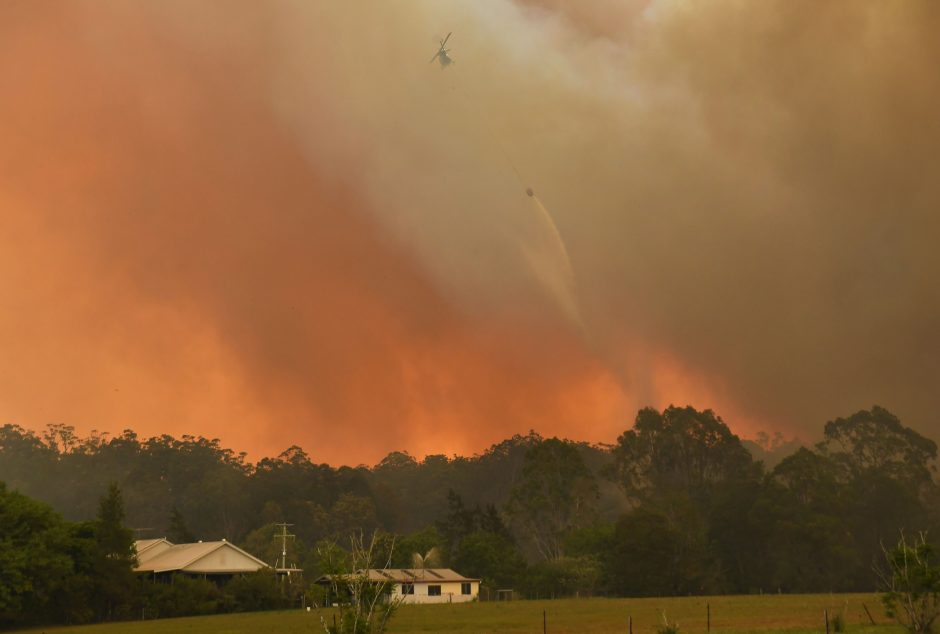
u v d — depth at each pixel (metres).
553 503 119.56
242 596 68.31
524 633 39.16
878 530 100.75
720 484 116.19
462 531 108.25
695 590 90.31
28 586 51.72
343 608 25.06
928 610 30.17
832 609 51.50
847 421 120.12
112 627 51.00
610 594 91.69
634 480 127.00
